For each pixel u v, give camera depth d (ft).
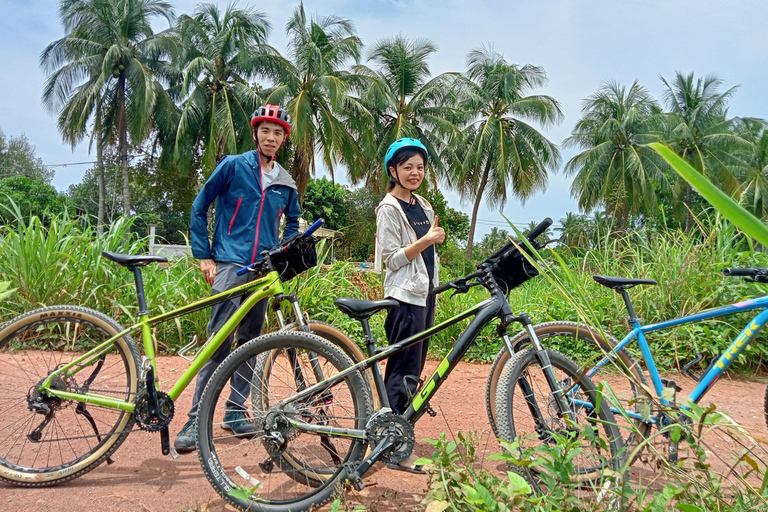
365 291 20.04
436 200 114.01
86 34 73.92
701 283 15.61
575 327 8.61
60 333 10.98
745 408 12.08
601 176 93.30
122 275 17.48
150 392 7.88
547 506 5.41
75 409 8.25
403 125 72.18
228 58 69.62
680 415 7.68
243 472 7.64
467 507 5.68
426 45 75.61
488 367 16.42
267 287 8.38
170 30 73.97
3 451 8.64
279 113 10.19
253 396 8.14
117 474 8.30
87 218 19.16
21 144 134.21
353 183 69.67
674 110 98.89
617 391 10.87
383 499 7.54
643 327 8.73
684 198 92.79
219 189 10.01
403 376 8.57
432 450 9.57
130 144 81.35
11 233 16.97
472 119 84.58
